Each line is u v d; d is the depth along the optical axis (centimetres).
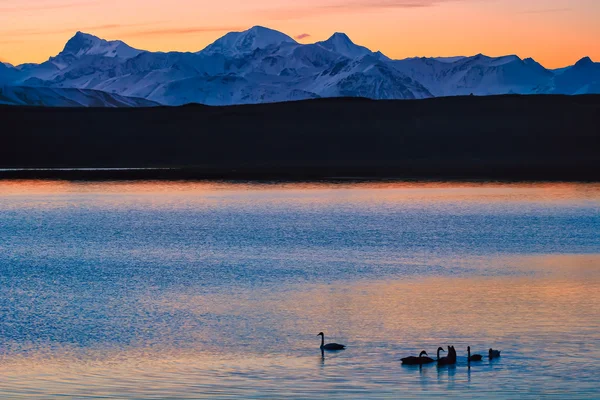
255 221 10744
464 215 11112
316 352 4812
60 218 11162
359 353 4788
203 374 4412
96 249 8662
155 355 4778
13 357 4750
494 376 4341
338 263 7669
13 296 6334
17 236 9612
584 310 5703
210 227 10238
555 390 4122
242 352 4825
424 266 7475
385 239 9150
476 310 5744
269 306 5947
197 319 5588
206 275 7156
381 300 6106
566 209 11619
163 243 9031
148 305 6012
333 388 4175
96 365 4588
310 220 10800
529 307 5806
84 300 6184
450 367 4491
